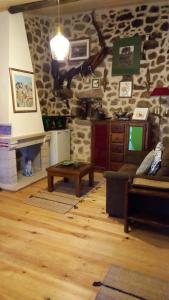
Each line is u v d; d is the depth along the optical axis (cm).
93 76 508
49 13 496
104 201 357
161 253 237
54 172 378
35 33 500
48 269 212
